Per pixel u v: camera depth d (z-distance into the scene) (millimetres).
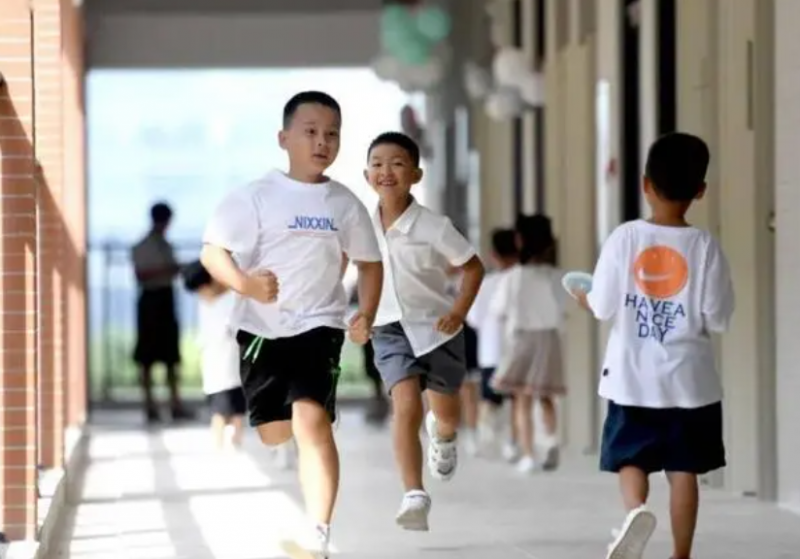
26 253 21312
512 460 36312
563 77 42250
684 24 31375
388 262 23000
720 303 19188
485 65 57000
